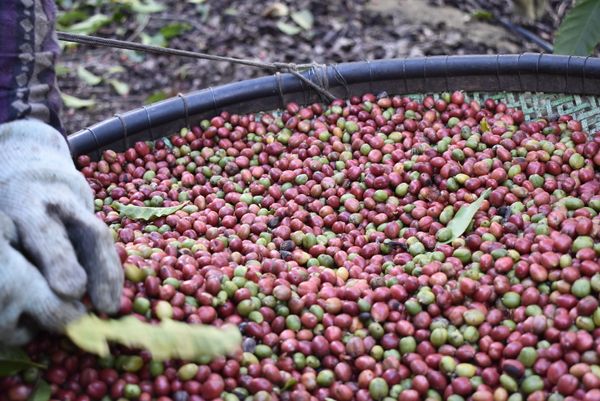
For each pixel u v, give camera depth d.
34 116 0.84
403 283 0.90
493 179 1.03
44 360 0.82
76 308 0.77
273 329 0.88
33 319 0.77
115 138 1.09
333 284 0.92
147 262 0.88
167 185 1.08
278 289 0.89
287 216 1.03
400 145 1.10
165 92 1.69
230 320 0.88
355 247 0.98
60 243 0.76
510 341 0.85
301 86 1.14
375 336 0.87
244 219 1.01
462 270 0.92
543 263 0.90
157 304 0.84
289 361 0.86
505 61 1.11
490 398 0.82
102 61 1.78
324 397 0.84
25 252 0.77
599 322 0.84
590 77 1.07
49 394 0.81
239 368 0.84
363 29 1.80
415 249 0.96
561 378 0.81
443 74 1.13
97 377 0.82
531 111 1.12
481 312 0.87
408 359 0.85
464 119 1.12
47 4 0.84
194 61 1.76
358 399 0.84
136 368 0.82
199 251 0.94
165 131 1.12
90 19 1.81
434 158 1.05
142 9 1.84
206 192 1.07
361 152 1.09
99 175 1.08
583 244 0.90
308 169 1.08
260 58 1.74
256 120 1.15
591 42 1.22
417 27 1.79
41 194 0.78
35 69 0.83
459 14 1.84
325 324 0.88
